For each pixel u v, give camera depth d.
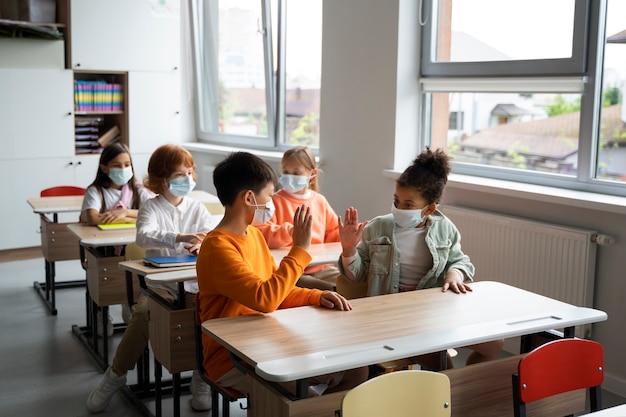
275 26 5.91
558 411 2.31
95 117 6.59
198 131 7.10
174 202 3.28
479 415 2.23
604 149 3.59
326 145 5.04
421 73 4.51
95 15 6.07
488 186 3.83
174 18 6.48
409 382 1.82
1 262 5.82
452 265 2.70
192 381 3.13
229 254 2.22
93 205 3.85
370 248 2.74
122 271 3.51
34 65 5.85
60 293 4.93
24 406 3.15
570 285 3.41
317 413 1.88
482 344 2.62
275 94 6.03
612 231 3.31
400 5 4.35
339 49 4.83
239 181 2.28
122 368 3.06
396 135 4.46
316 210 3.51
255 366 1.80
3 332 4.12
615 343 3.34
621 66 3.48
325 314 2.23
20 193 5.91
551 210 3.58
